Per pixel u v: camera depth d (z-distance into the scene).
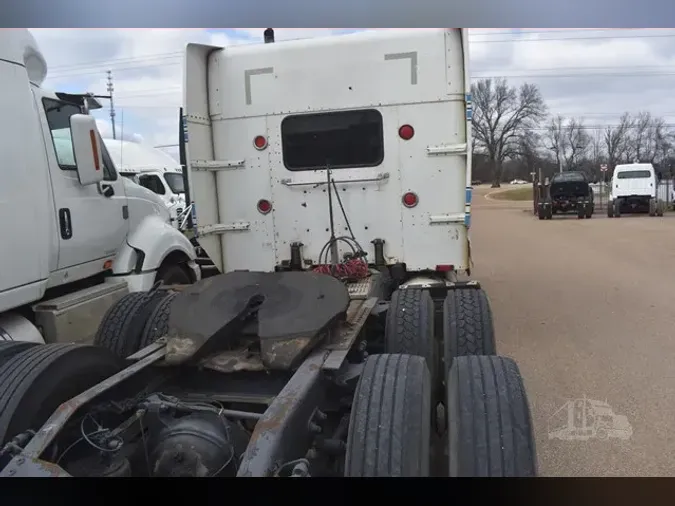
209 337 3.25
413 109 5.36
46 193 5.10
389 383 2.70
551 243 17.06
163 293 4.61
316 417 2.87
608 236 18.44
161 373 3.40
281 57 5.50
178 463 2.67
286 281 3.59
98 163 5.34
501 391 2.70
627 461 3.94
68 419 2.63
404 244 5.54
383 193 5.52
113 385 2.91
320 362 3.04
